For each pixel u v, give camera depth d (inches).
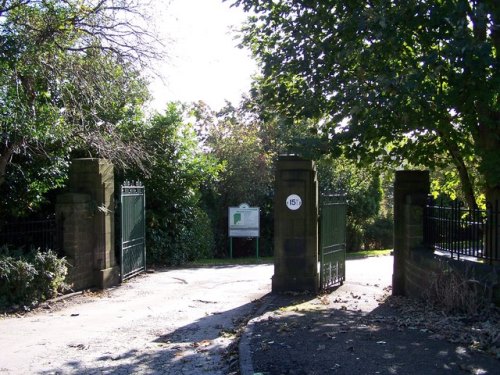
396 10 315.6
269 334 286.8
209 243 831.1
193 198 762.8
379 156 449.4
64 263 439.2
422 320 302.5
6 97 396.8
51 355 277.9
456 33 285.1
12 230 446.9
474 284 301.3
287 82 412.2
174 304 428.5
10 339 311.4
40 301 412.5
